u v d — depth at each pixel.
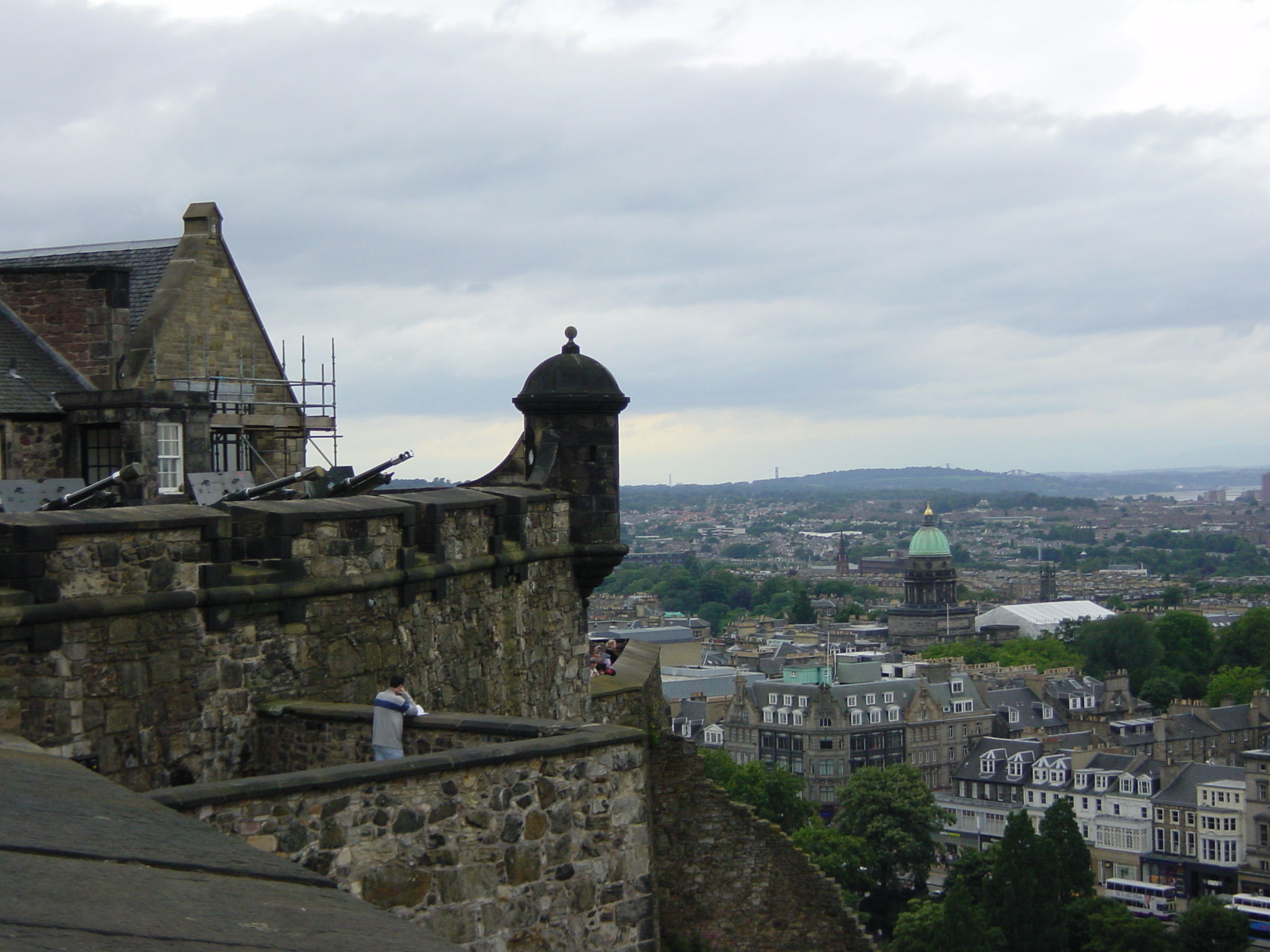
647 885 14.47
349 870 12.71
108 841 8.78
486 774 13.58
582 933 14.09
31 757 11.77
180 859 8.72
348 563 18.45
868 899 152.75
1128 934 110.94
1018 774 198.62
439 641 20.48
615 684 29.06
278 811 12.37
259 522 17.36
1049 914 112.44
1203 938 118.25
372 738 16.06
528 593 24.11
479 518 22.25
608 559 26.23
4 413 32.75
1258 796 167.88
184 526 16.11
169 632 15.88
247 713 16.70
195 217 39.53
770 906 28.58
